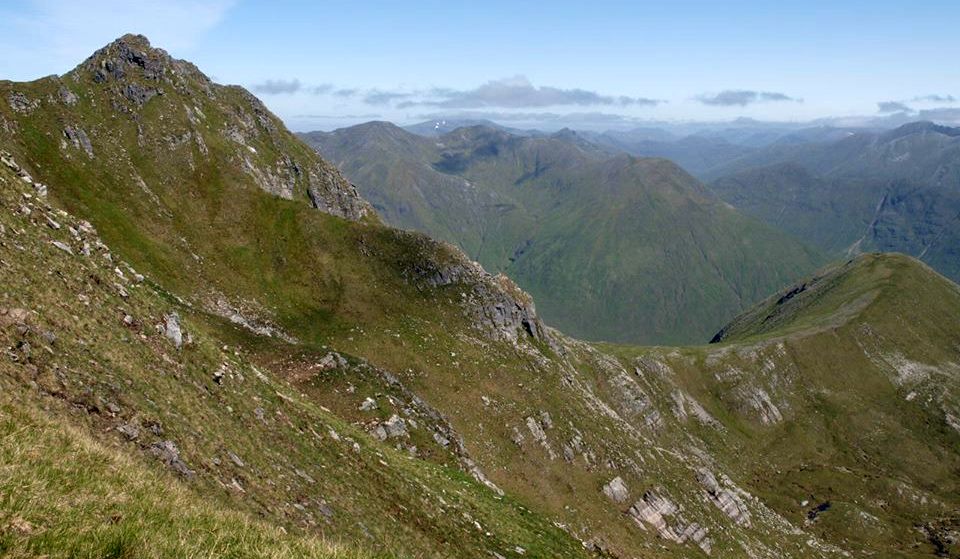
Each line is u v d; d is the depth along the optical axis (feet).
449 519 141.28
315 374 214.90
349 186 514.27
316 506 102.83
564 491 262.67
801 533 392.06
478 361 323.78
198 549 46.11
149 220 309.83
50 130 309.42
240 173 380.58
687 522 294.66
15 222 108.47
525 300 407.64
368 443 158.10
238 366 134.82
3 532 39.24
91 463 54.95
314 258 350.23
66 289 101.30
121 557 42.19
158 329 116.16
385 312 332.80
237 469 94.12
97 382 84.43
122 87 369.09
